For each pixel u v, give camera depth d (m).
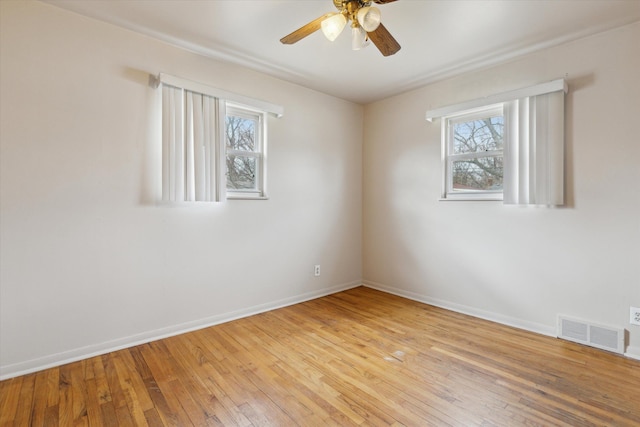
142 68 2.55
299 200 3.67
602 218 2.47
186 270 2.82
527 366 2.21
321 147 3.88
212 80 2.93
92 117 2.34
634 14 2.23
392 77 3.37
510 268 2.98
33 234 2.13
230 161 3.16
